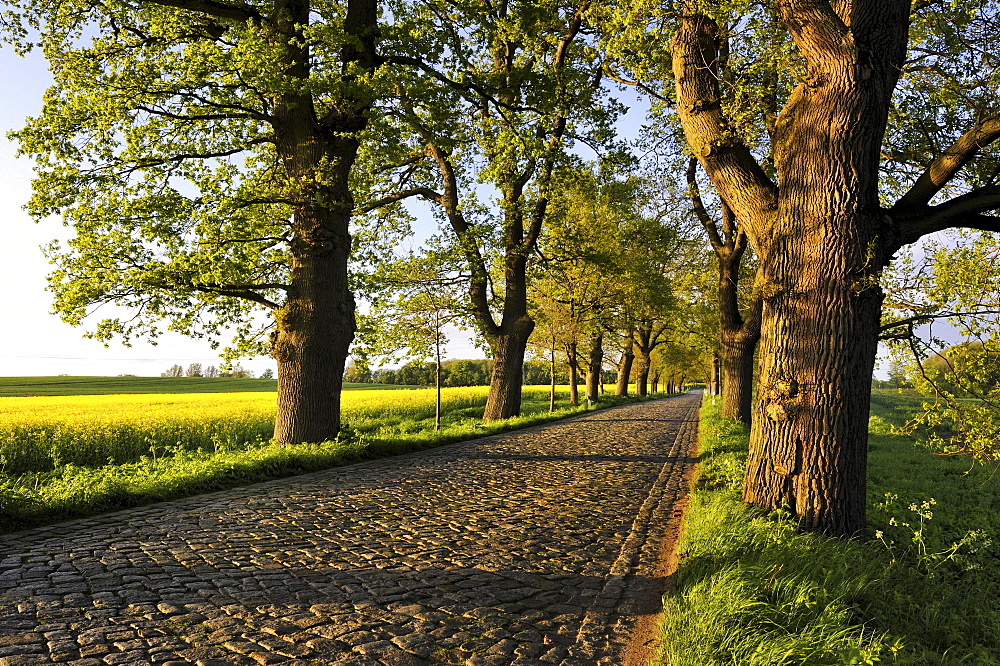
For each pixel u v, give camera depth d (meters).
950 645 4.05
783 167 6.06
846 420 5.62
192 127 11.83
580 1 13.98
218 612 3.82
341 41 10.17
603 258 21.06
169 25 11.98
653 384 75.31
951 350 5.68
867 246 5.62
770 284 6.02
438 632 3.66
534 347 27.31
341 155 11.97
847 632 3.47
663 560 5.46
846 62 5.56
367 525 6.32
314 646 3.37
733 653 3.15
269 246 12.80
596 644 3.59
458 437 15.02
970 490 10.12
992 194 5.62
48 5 11.44
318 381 11.72
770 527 5.19
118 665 3.03
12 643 3.22
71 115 10.46
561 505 7.70
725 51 9.64
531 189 19.20
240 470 8.67
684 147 11.05
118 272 11.14
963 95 6.64
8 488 6.72
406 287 17.61
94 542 5.34
